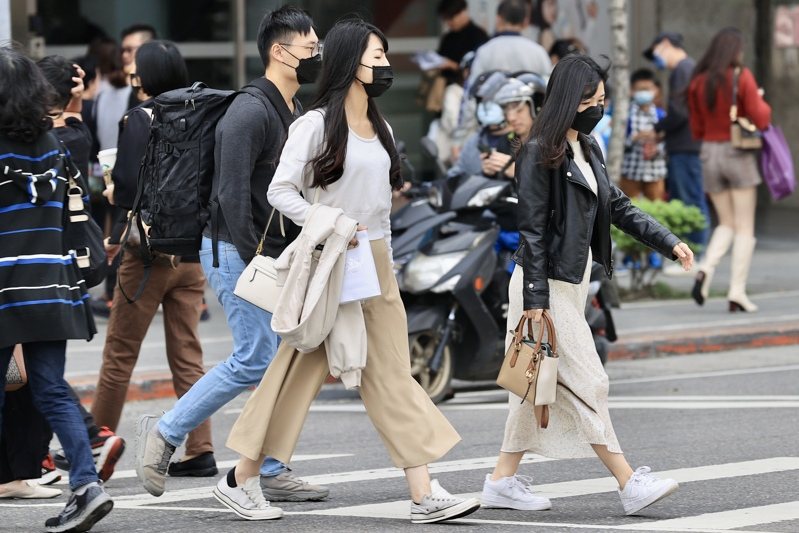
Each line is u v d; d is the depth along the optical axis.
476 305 22.62
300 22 15.45
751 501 15.47
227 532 14.20
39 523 15.09
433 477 17.25
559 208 14.69
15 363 15.15
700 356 28.59
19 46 16.73
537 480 16.94
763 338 29.67
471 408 22.98
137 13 40.06
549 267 14.74
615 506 15.34
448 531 14.05
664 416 21.50
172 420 15.13
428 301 22.81
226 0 40.69
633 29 45.12
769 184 31.36
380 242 14.41
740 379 25.48
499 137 23.80
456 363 23.39
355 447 19.88
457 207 22.98
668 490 14.58
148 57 17.81
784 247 42.34
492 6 41.91
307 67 15.41
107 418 18.00
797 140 49.44
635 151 36.84
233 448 14.34
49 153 14.24
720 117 31.30
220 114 15.55
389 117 42.97
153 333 29.19
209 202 15.54
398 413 14.27
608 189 14.94
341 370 13.98
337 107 14.04
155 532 14.34
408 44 42.84
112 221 30.62
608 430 14.73
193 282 17.95
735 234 31.73
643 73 37.00
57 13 39.53
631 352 28.28
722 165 31.31
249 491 14.72
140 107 17.73
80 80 17.97
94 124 29.64
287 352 14.33
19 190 14.02
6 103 13.90
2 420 15.48
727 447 18.81
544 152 14.51
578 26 42.97
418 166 43.06
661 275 37.22
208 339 28.67
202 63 40.59
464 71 33.12
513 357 14.62
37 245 14.05
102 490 14.14
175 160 15.55
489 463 18.17
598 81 14.61
